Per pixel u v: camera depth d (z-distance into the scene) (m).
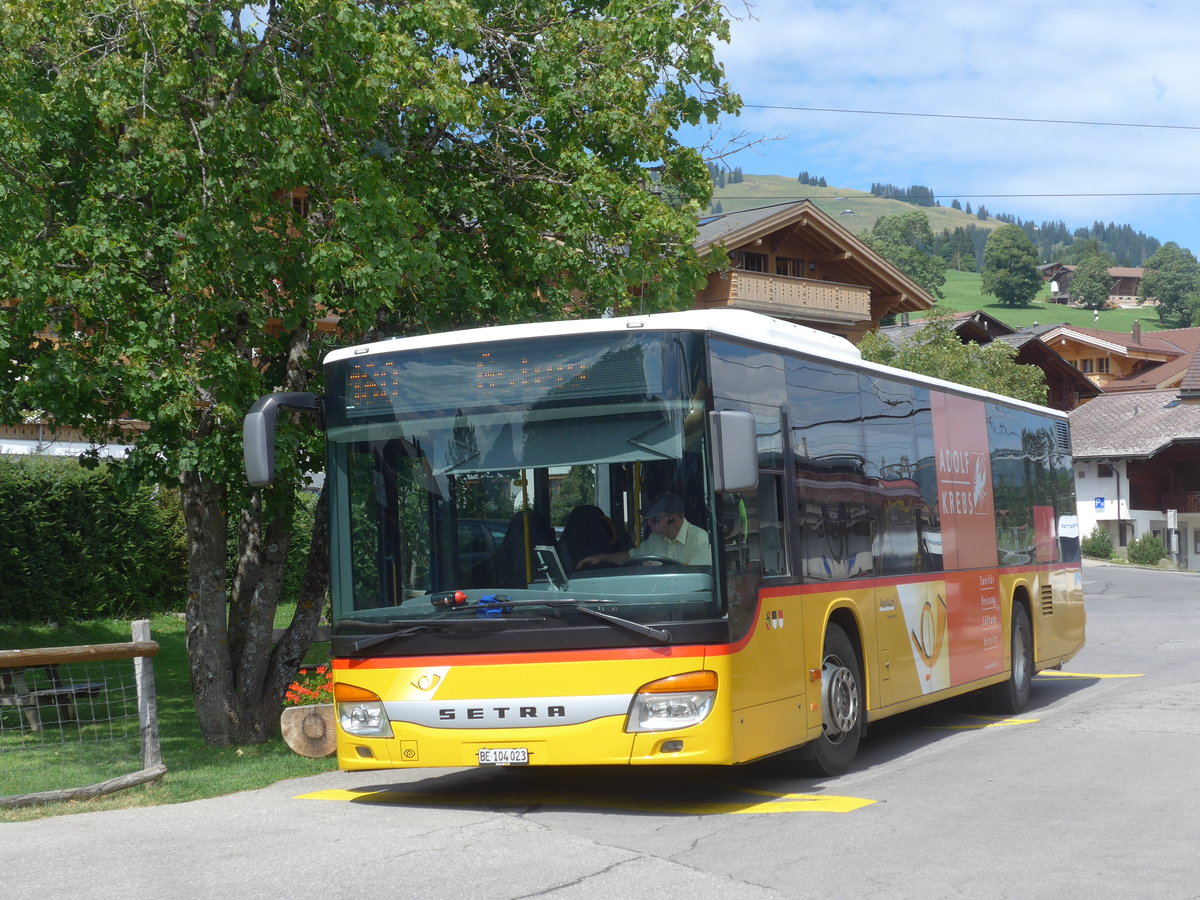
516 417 8.66
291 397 8.98
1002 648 13.89
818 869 6.69
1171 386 87.06
